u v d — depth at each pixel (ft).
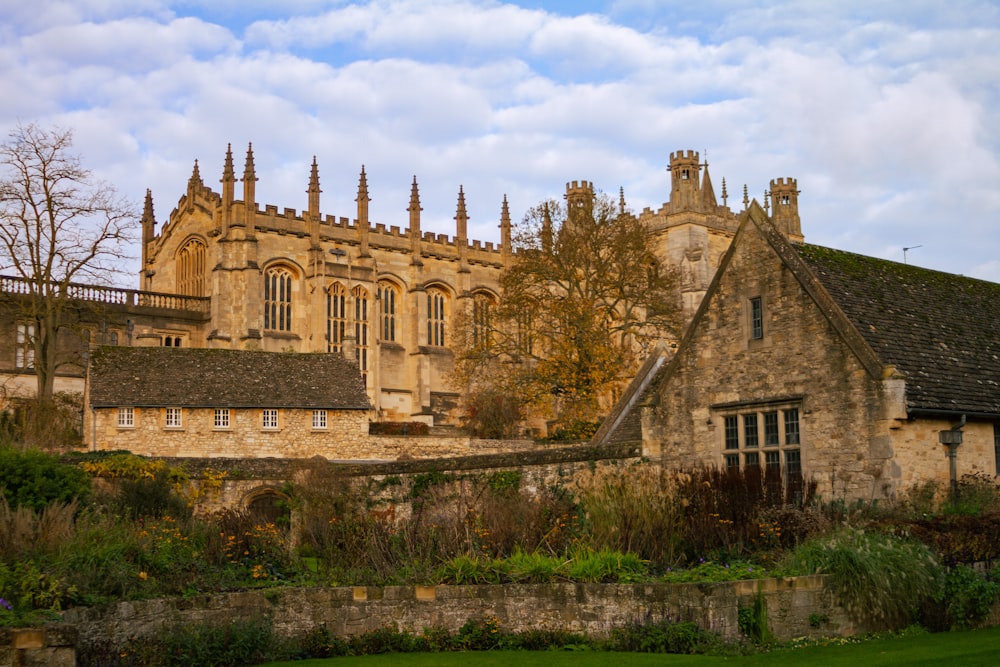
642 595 67.36
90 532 74.28
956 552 76.84
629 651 65.26
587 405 235.81
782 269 102.37
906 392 93.50
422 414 336.29
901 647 63.57
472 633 67.41
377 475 131.34
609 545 79.41
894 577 70.59
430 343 354.13
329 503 125.08
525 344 260.01
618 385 241.55
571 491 110.63
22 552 68.08
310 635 65.57
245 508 130.82
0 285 245.65
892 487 91.20
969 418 97.66
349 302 327.26
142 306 297.33
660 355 137.28
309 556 87.10
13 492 108.99
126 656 59.72
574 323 243.60
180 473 140.15
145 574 68.18
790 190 436.76
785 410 100.89
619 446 113.39
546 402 246.06
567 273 258.78
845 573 70.18
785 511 84.58
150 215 360.07
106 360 184.65
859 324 98.94
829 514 85.56
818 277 102.47
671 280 265.95
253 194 313.12
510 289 269.23
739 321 105.81
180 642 61.31
